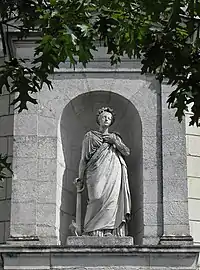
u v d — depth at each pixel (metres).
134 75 21.55
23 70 15.96
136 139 21.44
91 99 21.70
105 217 20.44
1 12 15.67
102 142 21.12
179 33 15.64
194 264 19.58
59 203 20.83
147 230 20.33
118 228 20.47
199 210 21.08
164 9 14.74
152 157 20.86
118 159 21.00
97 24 15.49
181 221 20.36
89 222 20.50
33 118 21.16
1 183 21.31
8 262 19.64
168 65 15.19
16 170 20.75
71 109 21.62
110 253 19.61
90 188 20.66
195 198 21.14
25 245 19.69
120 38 15.82
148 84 21.45
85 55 15.57
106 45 16.09
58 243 20.30
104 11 15.59
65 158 21.41
